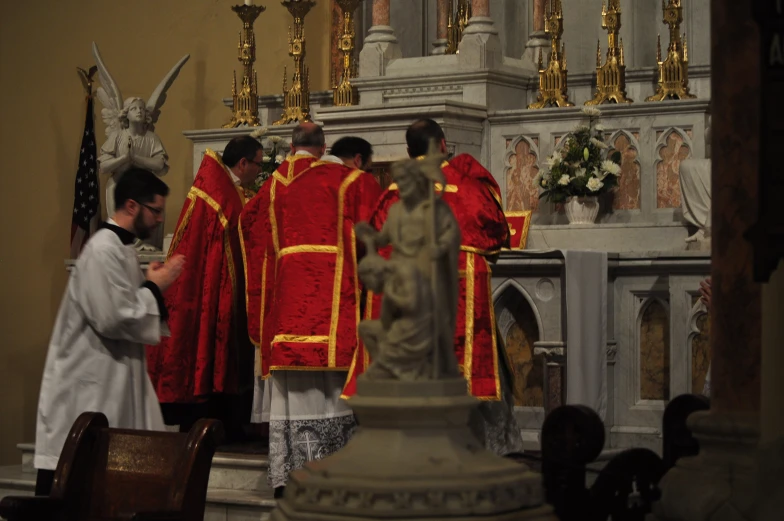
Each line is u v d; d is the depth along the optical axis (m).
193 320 13.52
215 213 13.52
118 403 10.06
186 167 19.72
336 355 11.49
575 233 14.30
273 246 12.33
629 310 13.15
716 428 7.17
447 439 5.80
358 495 5.53
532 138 15.17
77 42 20.31
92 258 9.88
